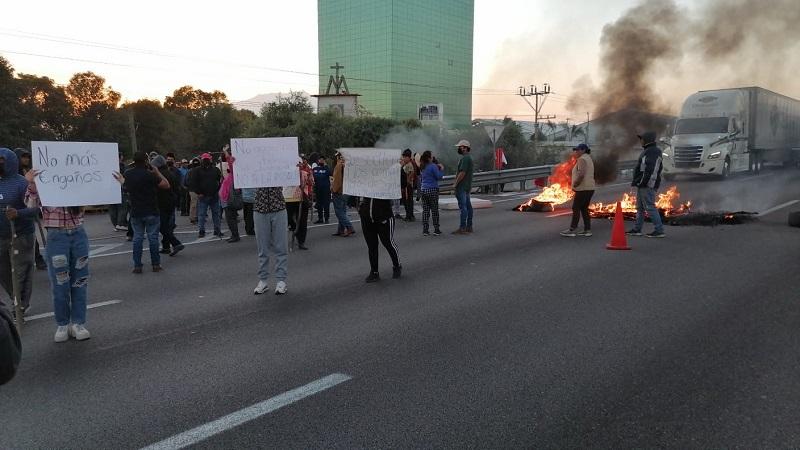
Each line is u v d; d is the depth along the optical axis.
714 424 3.41
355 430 3.40
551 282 6.98
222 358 4.61
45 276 8.13
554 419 3.50
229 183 10.66
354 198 15.80
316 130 31.34
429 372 4.25
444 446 3.21
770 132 25.41
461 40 101.81
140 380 4.19
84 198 5.13
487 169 33.41
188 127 75.31
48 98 54.81
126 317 5.82
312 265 8.39
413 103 95.81
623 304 5.96
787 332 5.01
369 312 5.84
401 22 92.62
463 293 6.54
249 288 7.02
